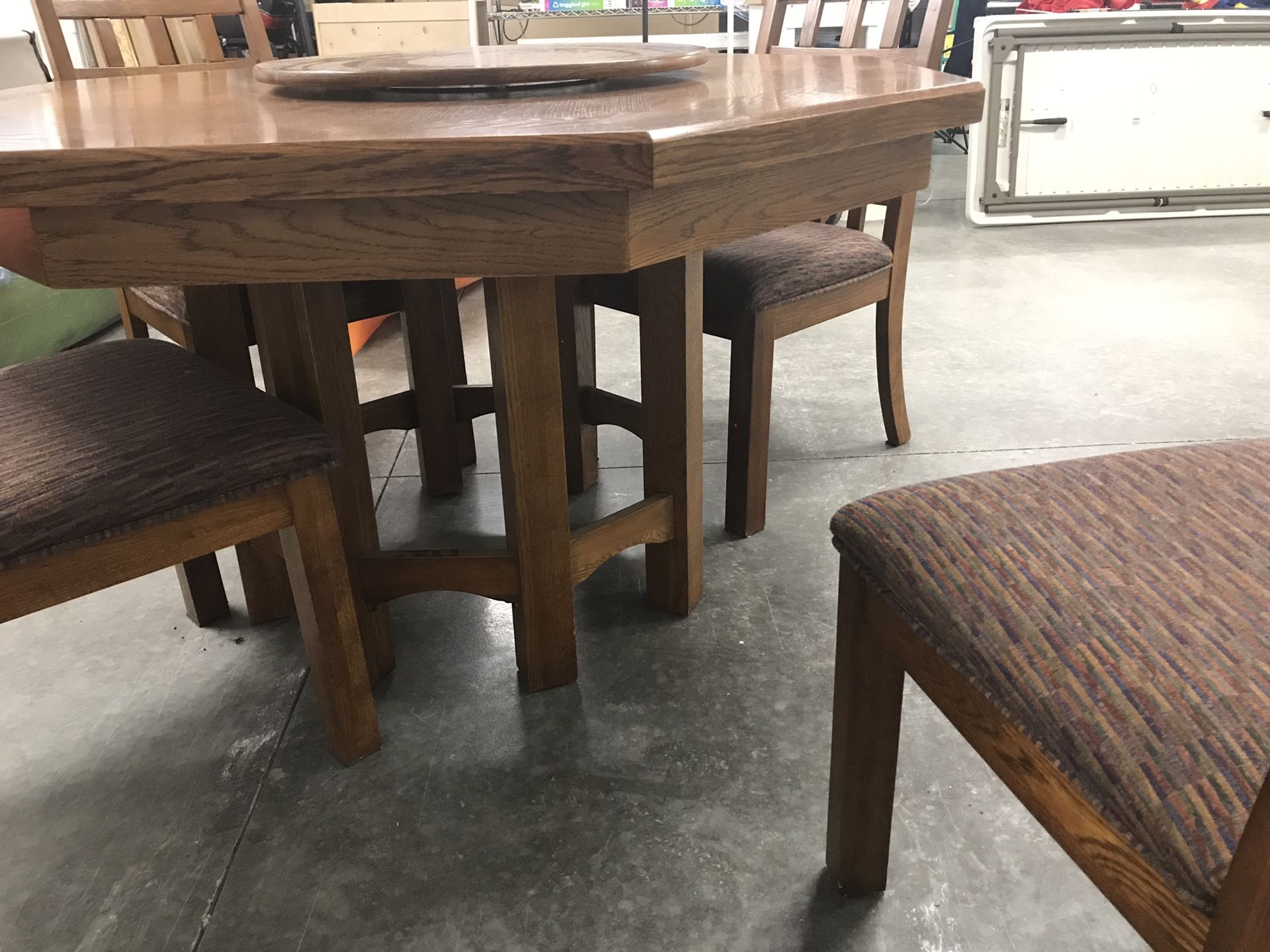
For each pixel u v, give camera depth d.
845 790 0.98
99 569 0.95
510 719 1.33
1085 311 2.98
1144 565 0.69
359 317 1.78
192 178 0.80
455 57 1.34
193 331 1.33
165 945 1.02
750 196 0.99
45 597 0.93
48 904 1.07
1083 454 2.05
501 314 1.15
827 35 5.17
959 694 0.73
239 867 1.11
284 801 1.20
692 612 1.55
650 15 5.30
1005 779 0.69
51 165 0.78
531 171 0.83
